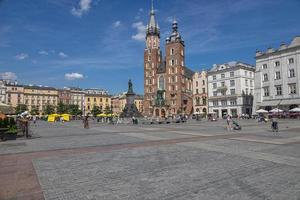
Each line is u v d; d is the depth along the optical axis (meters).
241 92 87.88
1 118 21.36
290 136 21.89
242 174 9.04
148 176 8.85
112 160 11.66
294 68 63.66
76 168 10.11
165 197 6.81
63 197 6.87
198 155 12.74
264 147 15.41
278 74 67.19
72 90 161.88
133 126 42.69
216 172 9.32
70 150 14.80
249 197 6.75
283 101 65.38
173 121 57.28
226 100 92.00
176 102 108.38
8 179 8.61
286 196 6.82
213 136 22.42
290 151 13.87
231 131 28.19
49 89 150.25
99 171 9.59
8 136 20.88
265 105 68.94
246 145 16.33
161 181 8.24
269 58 69.19
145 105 117.75
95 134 25.84
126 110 70.56
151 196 6.89
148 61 118.75
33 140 20.55
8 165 10.78
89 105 165.12
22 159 12.11
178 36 111.12
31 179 8.59
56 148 15.65
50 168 10.16
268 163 10.77
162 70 114.25
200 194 7.01
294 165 10.39
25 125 23.56
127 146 16.33
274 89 67.75
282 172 9.28
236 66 88.81
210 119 70.88
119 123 57.19
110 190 7.41
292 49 64.06
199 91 109.69
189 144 17.02
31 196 6.96
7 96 136.50
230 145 16.38
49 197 6.88
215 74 96.06
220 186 7.70
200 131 28.72
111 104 175.00
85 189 7.52
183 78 112.38
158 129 33.19
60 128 37.84
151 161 11.34
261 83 70.88
